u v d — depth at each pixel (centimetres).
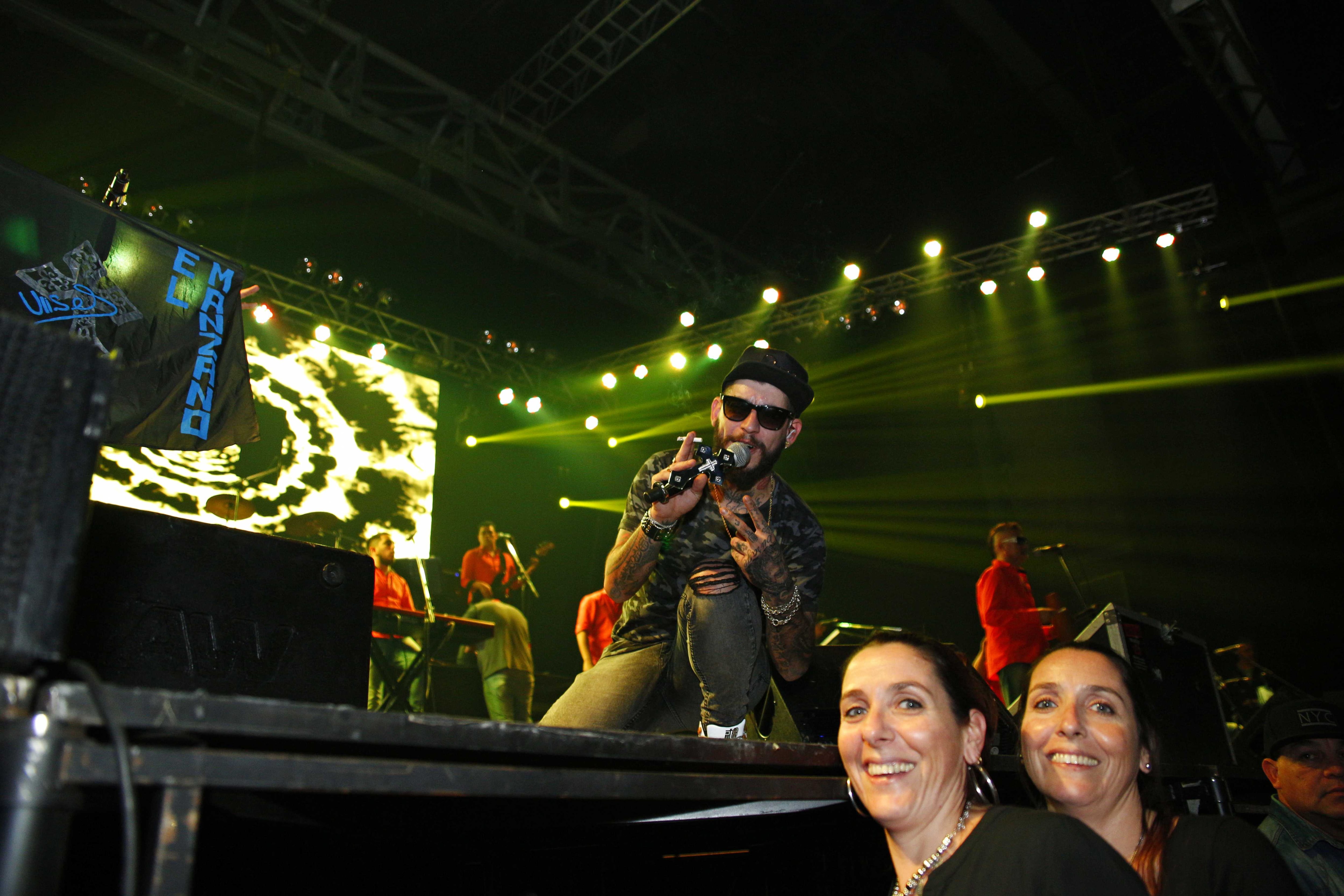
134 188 764
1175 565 930
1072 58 884
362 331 866
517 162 870
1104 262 909
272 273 809
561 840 200
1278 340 914
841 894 228
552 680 750
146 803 84
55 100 700
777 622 202
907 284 913
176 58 685
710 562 206
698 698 223
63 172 730
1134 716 178
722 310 959
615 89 876
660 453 240
